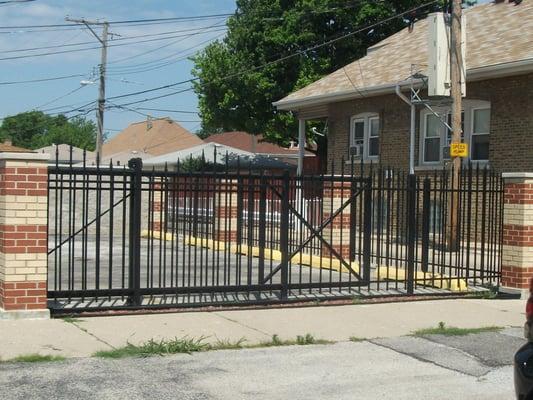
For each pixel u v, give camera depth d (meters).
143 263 15.38
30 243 8.81
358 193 11.42
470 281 13.21
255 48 33.75
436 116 19.86
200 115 36.56
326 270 14.61
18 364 7.02
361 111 24.48
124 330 8.54
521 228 11.65
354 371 7.27
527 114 18.62
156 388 6.43
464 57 18.03
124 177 9.73
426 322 9.66
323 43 32.12
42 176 8.84
